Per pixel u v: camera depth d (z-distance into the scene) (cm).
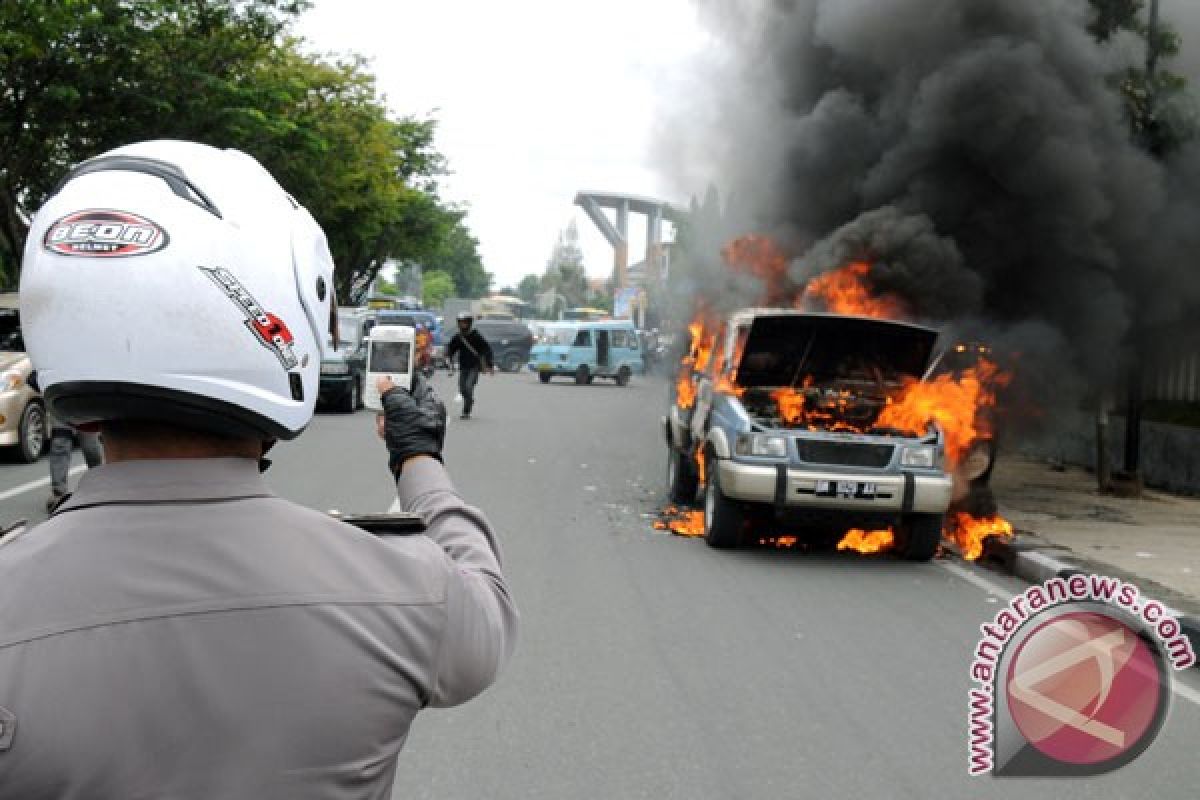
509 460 1466
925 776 434
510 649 134
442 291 12588
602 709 502
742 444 886
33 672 103
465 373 2061
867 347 997
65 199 117
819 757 451
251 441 124
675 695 525
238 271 118
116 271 112
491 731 471
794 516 877
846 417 966
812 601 738
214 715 106
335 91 3522
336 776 111
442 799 401
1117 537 965
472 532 143
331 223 3772
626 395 2984
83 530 112
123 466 117
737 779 426
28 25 1587
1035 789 426
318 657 111
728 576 809
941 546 978
